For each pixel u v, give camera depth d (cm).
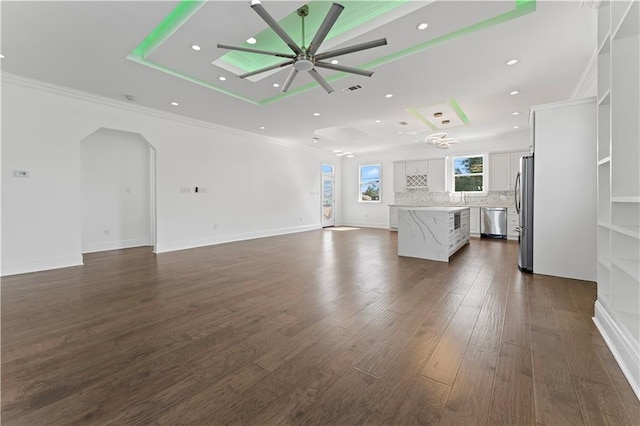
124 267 431
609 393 147
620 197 180
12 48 311
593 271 340
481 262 449
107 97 461
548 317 242
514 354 185
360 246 614
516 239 695
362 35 285
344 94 443
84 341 206
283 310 262
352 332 218
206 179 626
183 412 136
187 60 342
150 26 271
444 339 205
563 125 351
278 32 221
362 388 153
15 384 157
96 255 525
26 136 396
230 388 154
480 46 302
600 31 221
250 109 521
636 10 159
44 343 203
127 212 622
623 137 188
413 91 429
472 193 806
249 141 723
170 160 562
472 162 819
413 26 269
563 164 353
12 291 318
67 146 432
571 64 342
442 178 834
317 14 298
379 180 1006
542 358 180
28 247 401
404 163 903
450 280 352
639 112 183
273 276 378
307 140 812
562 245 358
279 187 812
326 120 595
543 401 141
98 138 578
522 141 736
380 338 208
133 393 150
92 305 276
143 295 305
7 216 383
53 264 422
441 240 459
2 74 371
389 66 347
